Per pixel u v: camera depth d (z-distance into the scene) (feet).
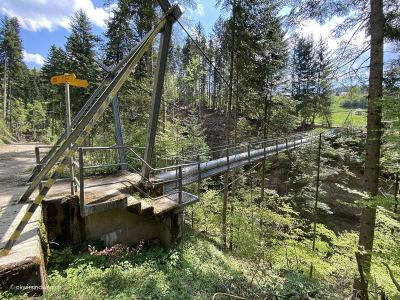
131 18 38.73
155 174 24.11
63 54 71.20
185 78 125.70
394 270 16.94
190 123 62.54
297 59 106.83
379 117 17.46
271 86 54.34
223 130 96.22
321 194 54.34
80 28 63.10
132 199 16.85
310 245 34.24
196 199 19.86
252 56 41.52
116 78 13.70
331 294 18.07
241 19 36.99
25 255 9.68
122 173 23.84
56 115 88.43
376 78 17.43
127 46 49.34
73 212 15.38
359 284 18.17
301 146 59.47
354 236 26.96
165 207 17.65
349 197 55.21
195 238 25.21
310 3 19.52
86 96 59.21
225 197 37.55
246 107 50.42
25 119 136.26
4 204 14.65
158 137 42.34
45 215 14.60
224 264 21.01
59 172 10.85
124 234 17.51
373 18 17.52
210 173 28.07
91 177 22.07
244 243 32.68
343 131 47.44
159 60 18.17
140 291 12.83
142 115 47.26
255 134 70.18
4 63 124.16
